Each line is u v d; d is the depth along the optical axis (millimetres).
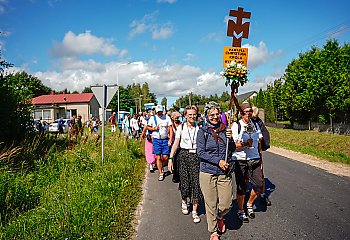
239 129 5227
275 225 5168
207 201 4562
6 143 9906
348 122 23359
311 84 26016
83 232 4512
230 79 5320
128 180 7992
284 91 31750
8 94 10727
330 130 25672
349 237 4641
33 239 4262
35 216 5090
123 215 5535
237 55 5637
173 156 6062
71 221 4758
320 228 5008
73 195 5977
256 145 5344
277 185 8031
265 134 5742
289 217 5543
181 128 5914
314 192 7273
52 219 4832
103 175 7664
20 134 11109
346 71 23719
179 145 5984
